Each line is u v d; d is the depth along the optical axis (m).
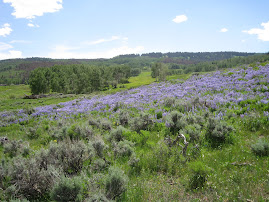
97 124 12.21
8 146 9.16
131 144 7.66
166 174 5.48
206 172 4.95
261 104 10.80
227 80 20.81
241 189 4.35
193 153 6.56
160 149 6.52
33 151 8.81
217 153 6.45
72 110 22.22
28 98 59.53
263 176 4.78
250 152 6.17
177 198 4.32
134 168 5.82
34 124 17.23
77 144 6.12
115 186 4.23
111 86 120.88
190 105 13.26
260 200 3.94
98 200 3.77
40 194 4.75
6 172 5.30
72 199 4.05
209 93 16.97
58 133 10.79
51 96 61.59
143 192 4.53
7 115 24.28
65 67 137.50
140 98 22.28
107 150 7.64
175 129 9.29
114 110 18.66
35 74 92.75
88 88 97.00
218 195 4.31
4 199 4.46
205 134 7.97
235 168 5.37
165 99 16.53
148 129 10.03
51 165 5.18
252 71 21.92
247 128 8.42
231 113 10.22
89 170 5.66
